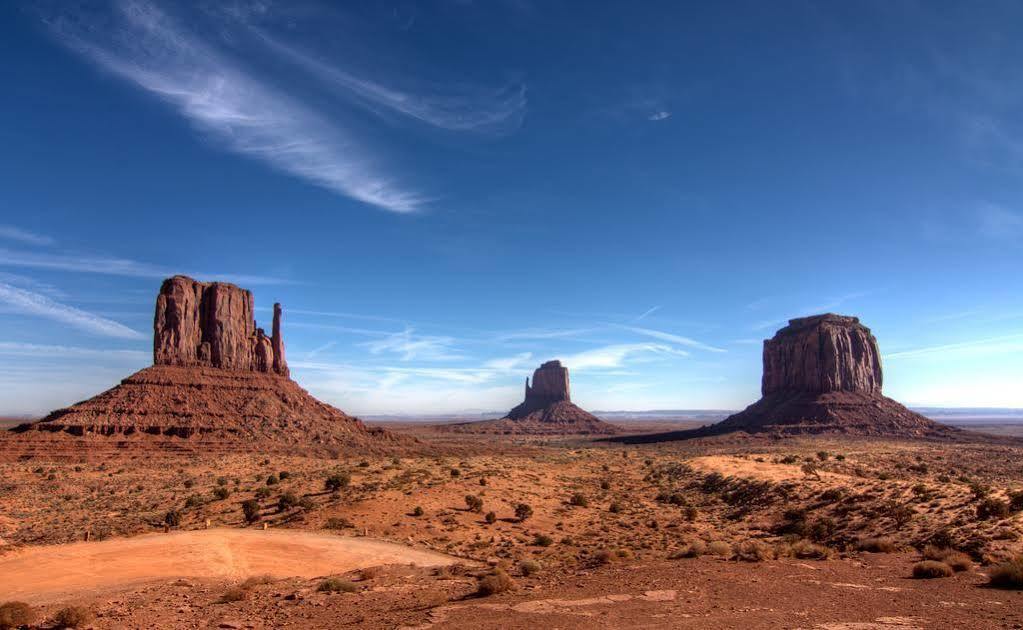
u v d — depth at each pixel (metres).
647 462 116.12
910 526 38.75
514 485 68.56
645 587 21.81
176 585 29.91
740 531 50.38
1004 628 15.67
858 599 19.48
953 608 18.02
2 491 73.19
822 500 51.78
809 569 24.77
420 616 19.34
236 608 23.39
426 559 39.47
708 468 84.31
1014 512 34.81
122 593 28.75
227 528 50.44
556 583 23.84
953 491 42.88
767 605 18.83
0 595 29.38
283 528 49.84
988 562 26.61
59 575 33.56
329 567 36.59
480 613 19.22
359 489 63.25
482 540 45.88
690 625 16.75
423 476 70.81
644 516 57.53
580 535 48.66
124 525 52.34
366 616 20.41
